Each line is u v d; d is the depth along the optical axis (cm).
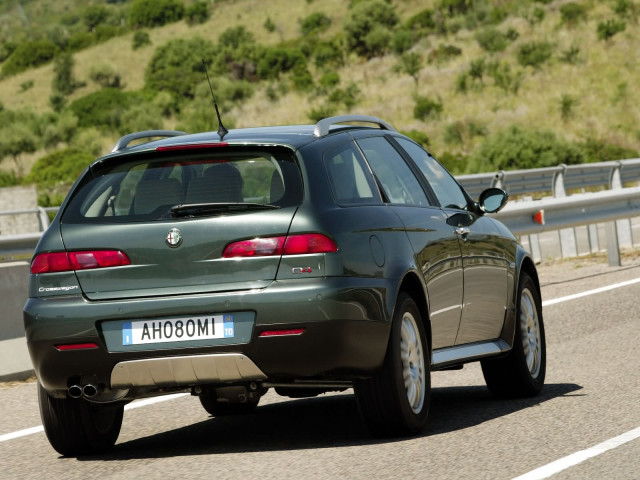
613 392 1836
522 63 16288
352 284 1455
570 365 2156
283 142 1511
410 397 1570
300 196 1473
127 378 1471
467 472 1323
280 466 1416
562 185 4678
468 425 1636
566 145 10150
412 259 1588
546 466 1330
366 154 1652
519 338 1903
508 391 1884
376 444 1527
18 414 2016
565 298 3133
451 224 1753
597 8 17875
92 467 1516
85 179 1557
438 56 18112
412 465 1377
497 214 3316
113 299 1474
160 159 1534
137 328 1459
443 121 15025
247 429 1738
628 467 1309
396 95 16662
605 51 16238
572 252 4259
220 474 1394
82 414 1570
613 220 3856
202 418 1878
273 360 1437
